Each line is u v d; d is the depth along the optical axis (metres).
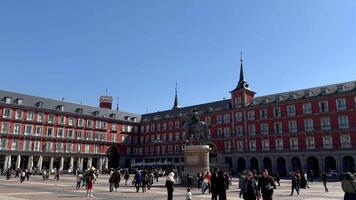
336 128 69.81
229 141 87.38
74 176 72.44
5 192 26.75
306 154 72.44
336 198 24.56
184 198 23.45
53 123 92.56
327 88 75.00
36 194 25.66
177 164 81.69
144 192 29.44
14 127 85.06
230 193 29.08
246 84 90.06
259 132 82.00
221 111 90.81
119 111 113.25
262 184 15.02
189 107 107.06
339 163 67.62
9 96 86.44
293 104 77.81
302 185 37.44
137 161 110.69
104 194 27.09
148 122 112.12
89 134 99.81
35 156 87.81
